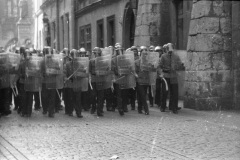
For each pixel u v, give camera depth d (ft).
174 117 42.11
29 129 34.99
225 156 24.16
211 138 29.91
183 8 61.93
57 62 43.01
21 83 44.45
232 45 48.57
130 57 43.86
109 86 44.29
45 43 148.25
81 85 43.50
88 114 46.37
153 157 24.08
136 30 67.82
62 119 41.98
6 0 236.63
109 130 34.12
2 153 25.27
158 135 31.42
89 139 29.96
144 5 65.92
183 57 50.16
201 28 47.93
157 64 45.39
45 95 45.68
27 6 194.49
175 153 25.09
